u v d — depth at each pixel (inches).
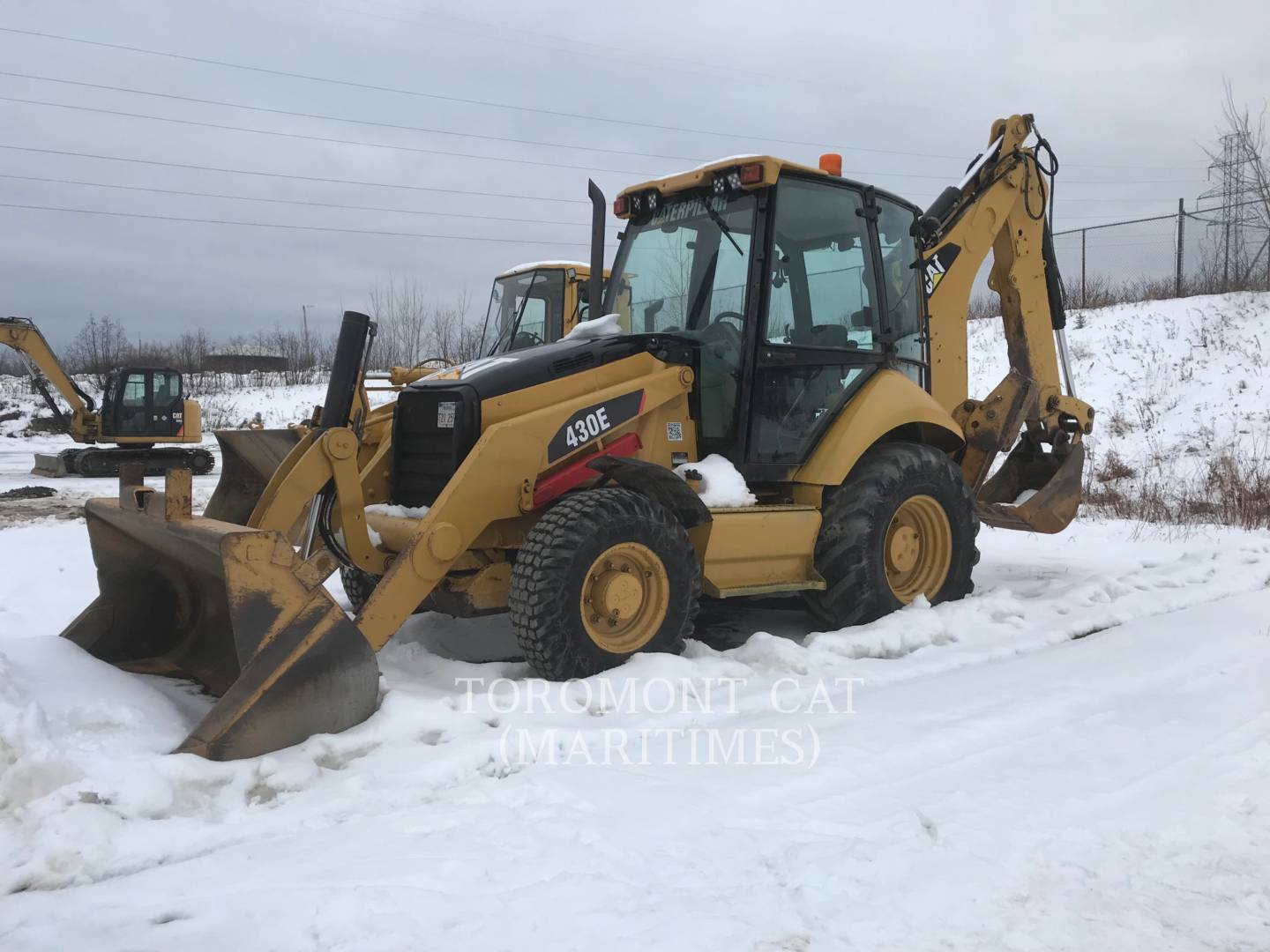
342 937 85.1
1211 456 513.0
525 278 409.7
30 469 689.0
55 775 111.2
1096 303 802.2
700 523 175.5
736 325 190.2
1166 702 151.9
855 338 206.2
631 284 211.9
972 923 89.0
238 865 99.1
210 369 1462.8
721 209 196.2
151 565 168.2
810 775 121.8
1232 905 92.8
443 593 171.2
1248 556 276.2
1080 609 217.2
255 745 124.8
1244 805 114.0
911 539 207.3
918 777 122.4
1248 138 684.1
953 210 243.6
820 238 200.2
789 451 194.2
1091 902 92.9
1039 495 253.4
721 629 214.5
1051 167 256.7
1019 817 110.3
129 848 101.9
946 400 241.9
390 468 189.2
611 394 175.9
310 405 1117.1
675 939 84.9
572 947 83.6
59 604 235.1
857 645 181.3
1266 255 733.3
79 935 85.7
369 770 123.0
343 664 133.3
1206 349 643.5
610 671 157.2
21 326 634.8
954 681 163.8
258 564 128.5
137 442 660.7
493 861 99.3
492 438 160.7
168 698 143.6
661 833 105.6
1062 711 148.4
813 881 95.2
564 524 156.9
